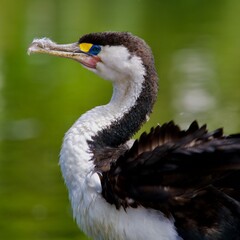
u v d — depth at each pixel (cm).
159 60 2473
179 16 3009
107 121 968
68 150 937
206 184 842
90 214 905
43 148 1753
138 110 980
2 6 3086
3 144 1777
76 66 2381
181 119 1953
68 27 2811
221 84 2227
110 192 880
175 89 2191
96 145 945
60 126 1900
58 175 1616
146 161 842
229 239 864
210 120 1945
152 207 873
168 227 874
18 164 1670
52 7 3100
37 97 2138
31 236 1362
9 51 2550
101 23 2889
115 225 891
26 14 2989
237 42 2628
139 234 882
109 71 993
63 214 1448
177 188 851
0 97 2120
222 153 812
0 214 1452
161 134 854
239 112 2003
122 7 3106
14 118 1952
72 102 2105
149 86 981
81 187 914
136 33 2798
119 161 866
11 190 1550
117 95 985
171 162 834
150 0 3206
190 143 831
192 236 870
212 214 862
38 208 1469
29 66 2402
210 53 2523
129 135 977
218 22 2900
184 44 2631
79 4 3144
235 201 854
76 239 1360
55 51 1026
